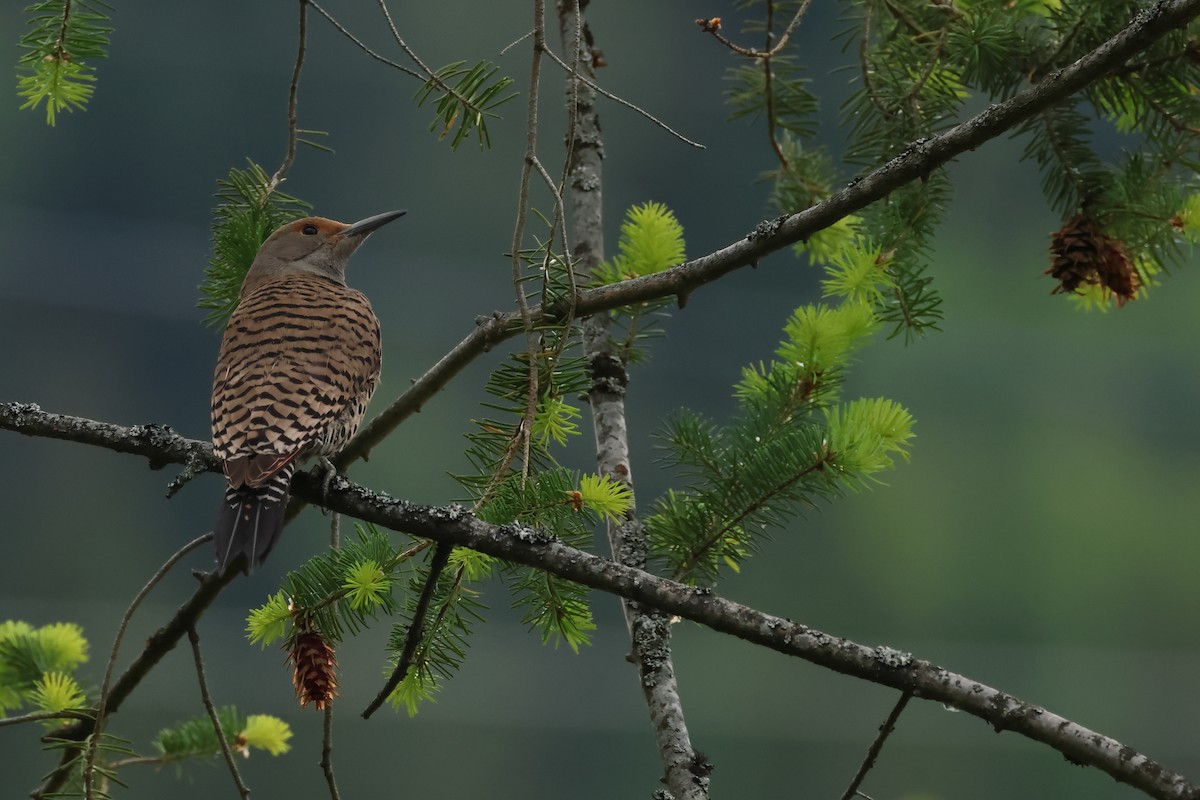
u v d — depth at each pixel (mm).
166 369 21891
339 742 15141
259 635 4254
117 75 23234
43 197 23031
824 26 21359
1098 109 5094
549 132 22391
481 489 4367
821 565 18188
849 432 4355
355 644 15305
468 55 23375
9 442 19359
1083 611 18812
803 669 16922
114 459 19516
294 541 17484
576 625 4418
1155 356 21359
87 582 18906
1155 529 19719
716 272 4531
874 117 5230
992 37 4953
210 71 23422
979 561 18969
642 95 24219
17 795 13805
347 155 23047
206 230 23297
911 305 5027
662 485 19344
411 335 21766
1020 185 22766
